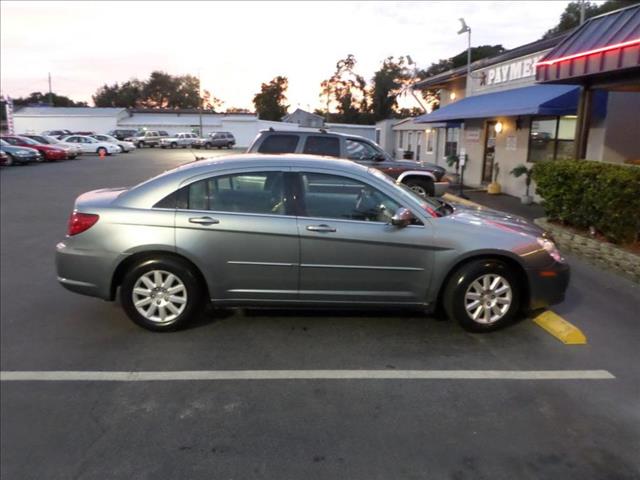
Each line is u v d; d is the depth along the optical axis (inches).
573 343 187.5
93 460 123.2
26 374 164.9
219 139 2378.2
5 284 261.6
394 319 209.8
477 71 701.3
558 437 131.0
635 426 135.7
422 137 1077.1
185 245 187.8
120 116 2878.9
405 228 189.9
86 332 197.9
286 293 192.9
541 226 366.9
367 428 134.6
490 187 613.9
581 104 373.7
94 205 193.5
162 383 158.7
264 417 140.0
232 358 175.0
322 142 427.5
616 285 256.8
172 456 124.0
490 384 157.6
